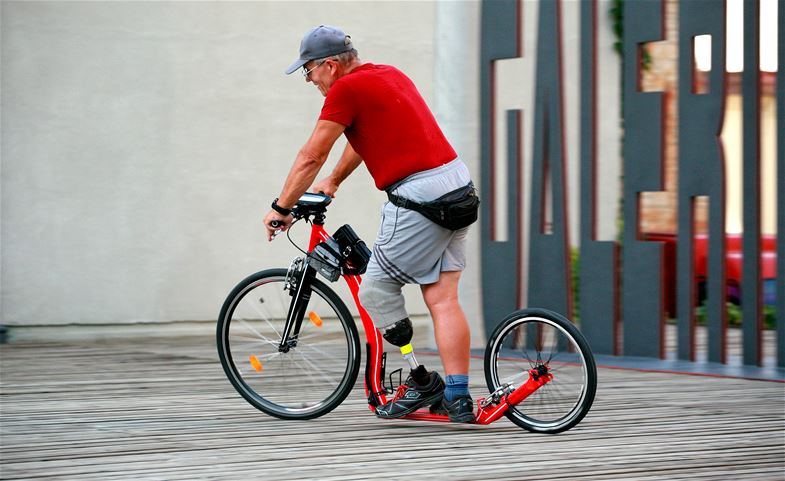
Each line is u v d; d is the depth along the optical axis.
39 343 18.09
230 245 19.86
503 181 22.59
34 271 18.28
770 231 27.28
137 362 15.42
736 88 27.28
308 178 9.77
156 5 19.09
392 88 9.66
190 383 13.26
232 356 10.84
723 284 15.22
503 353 10.10
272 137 20.20
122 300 18.95
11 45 18.00
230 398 12.05
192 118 19.47
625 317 16.12
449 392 9.84
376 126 9.60
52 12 18.27
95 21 18.61
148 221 19.14
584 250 16.45
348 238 10.26
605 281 16.23
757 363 14.95
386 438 9.69
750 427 10.34
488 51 17.06
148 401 11.82
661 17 15.52
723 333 15.24
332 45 9.94
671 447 9.34
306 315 10.52
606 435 9.88
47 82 18.28
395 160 9.59
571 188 23.75
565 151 16.55
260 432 9.98
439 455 8.96
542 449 9.22
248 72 19.95
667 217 25.59
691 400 12.05
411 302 21.61
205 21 19.53
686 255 15.54
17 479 8.13
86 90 18.58
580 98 16.41
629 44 15.85
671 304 22.61
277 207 9.88
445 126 17.39
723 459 8.85
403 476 8.20
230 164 19.83
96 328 18.78
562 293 16.67
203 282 19.64
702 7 15.18
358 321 20.84
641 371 14.73
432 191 9.52
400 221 9.59
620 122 24.05
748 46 14.80
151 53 19.09
